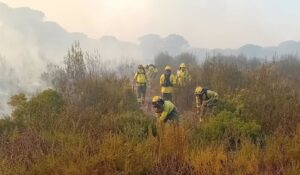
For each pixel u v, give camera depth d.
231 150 5.65
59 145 5.41
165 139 5.33
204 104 8.09
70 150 4.85
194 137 6.41
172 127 5.47
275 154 5.11
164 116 7.53
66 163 4.58
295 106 7.41
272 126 6.92
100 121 7.02
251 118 7.23
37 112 7.77
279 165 4.92
